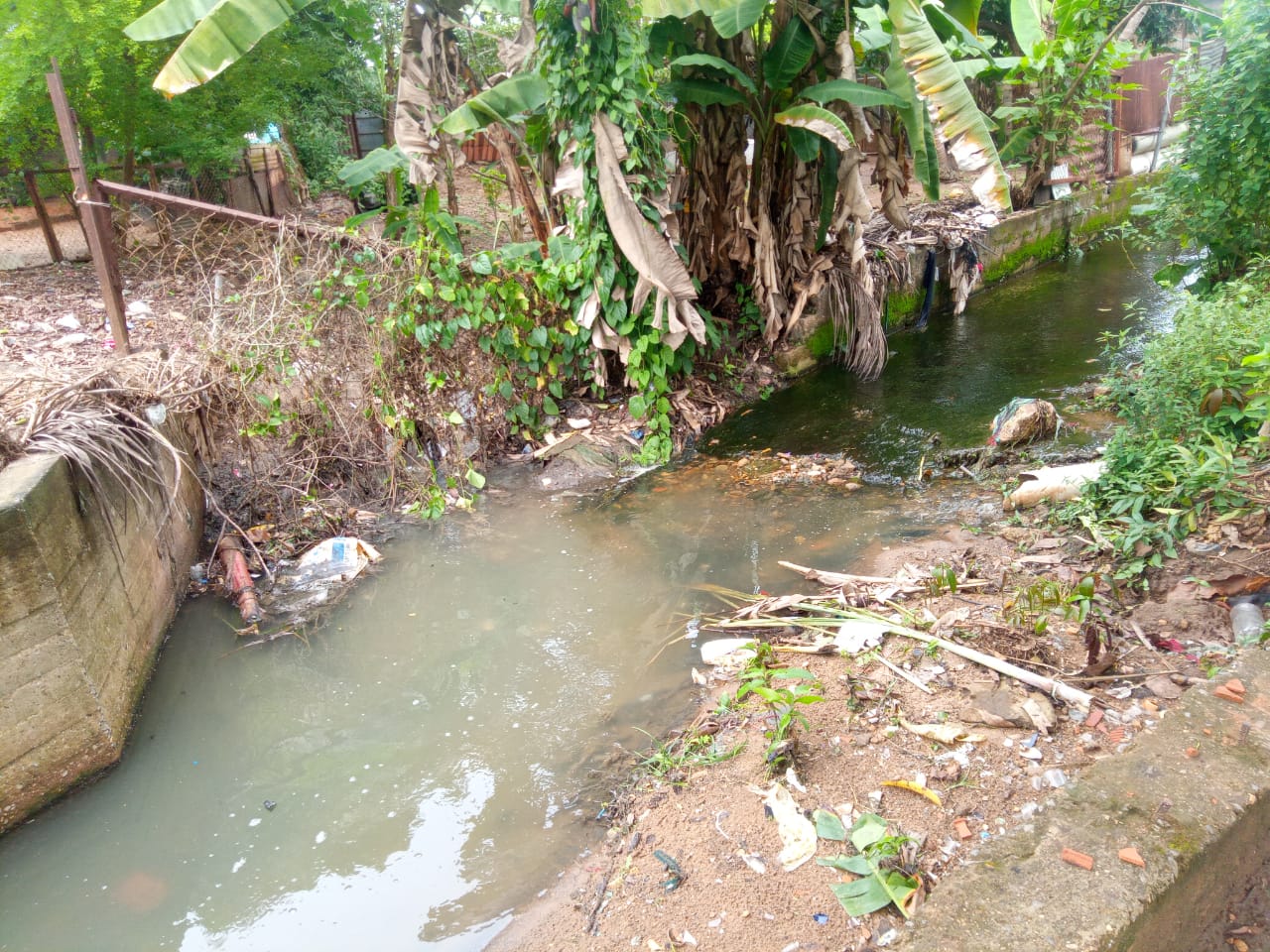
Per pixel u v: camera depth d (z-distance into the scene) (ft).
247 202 38.93
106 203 20.12
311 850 11.30
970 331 31.24
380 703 14.14
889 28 22.57
